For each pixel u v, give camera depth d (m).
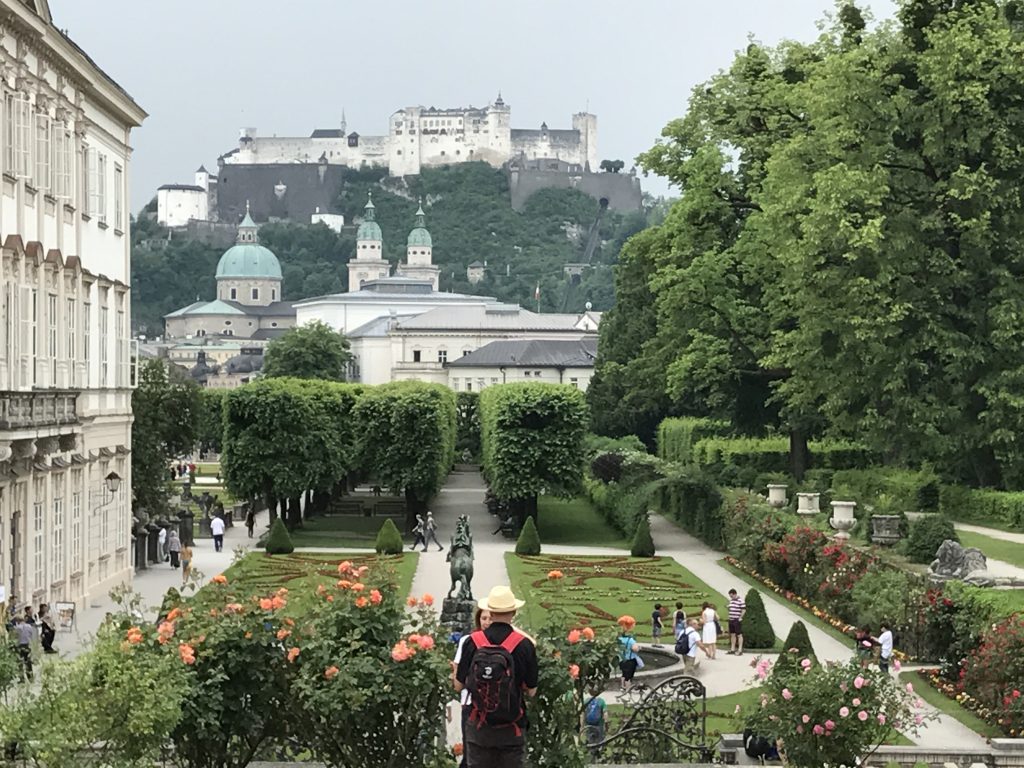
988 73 93.94
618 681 58.03
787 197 98.75
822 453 127.31
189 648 27.86
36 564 68.50
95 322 81.25
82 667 27.41
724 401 121.75
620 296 184.62
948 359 96.19
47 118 70.12
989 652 51.56
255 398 123.25
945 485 98.94
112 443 85.56
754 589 69.38
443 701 28.61
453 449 186.50
